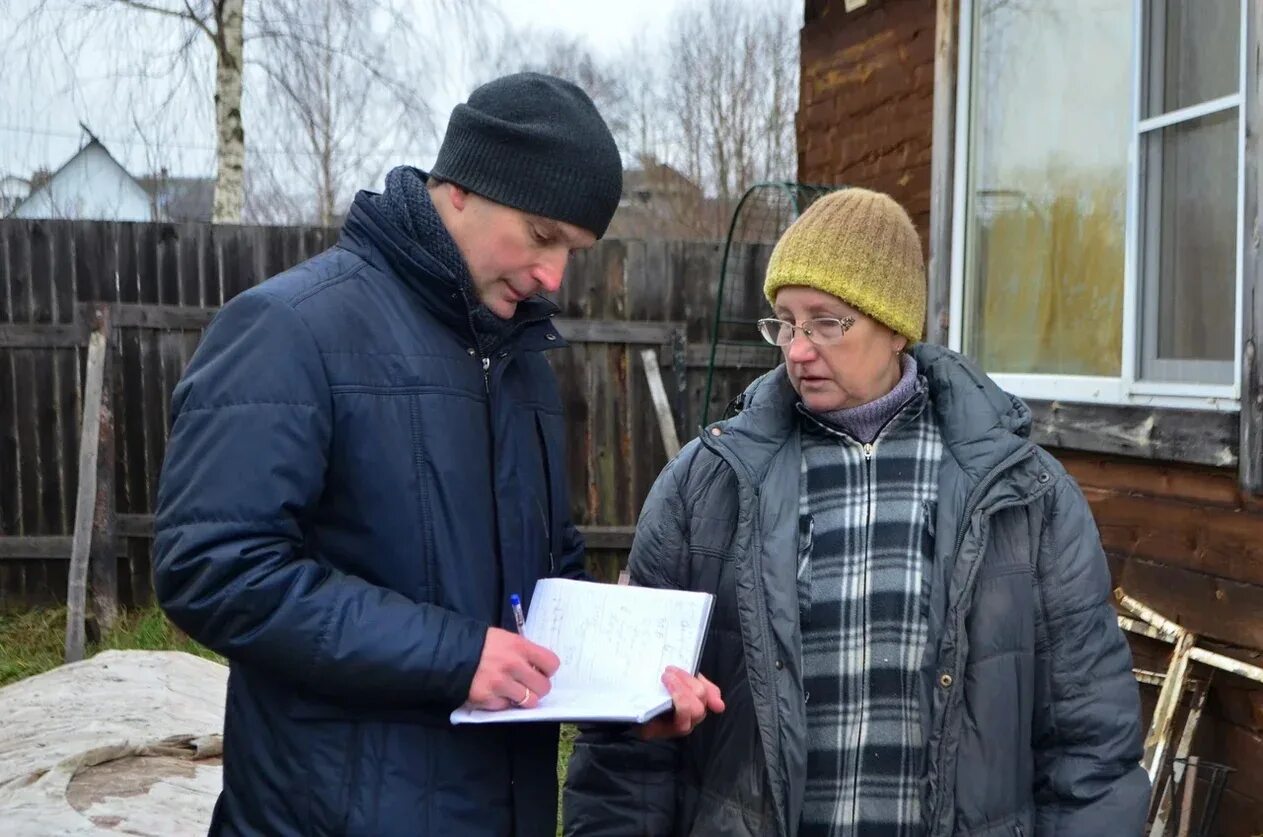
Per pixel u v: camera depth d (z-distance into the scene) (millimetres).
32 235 5523
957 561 1515
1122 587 3115
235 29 7871
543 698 1394
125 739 2723
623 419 5941
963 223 3871
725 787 1597
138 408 5609
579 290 5902
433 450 1396
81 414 5621
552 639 1496
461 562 1404
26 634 5418
